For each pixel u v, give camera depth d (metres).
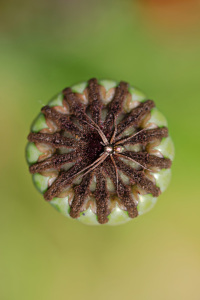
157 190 0.14
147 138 0.14
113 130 0.14
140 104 0.14
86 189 0.14
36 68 0.17
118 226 0.17
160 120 0.14
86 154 0.14
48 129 0.14
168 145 0.14
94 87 0.14
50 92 0.17
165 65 0.17
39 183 0.14
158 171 0.14
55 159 0.14
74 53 0.17
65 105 0.14
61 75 0.17
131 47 0.17
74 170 0.14
